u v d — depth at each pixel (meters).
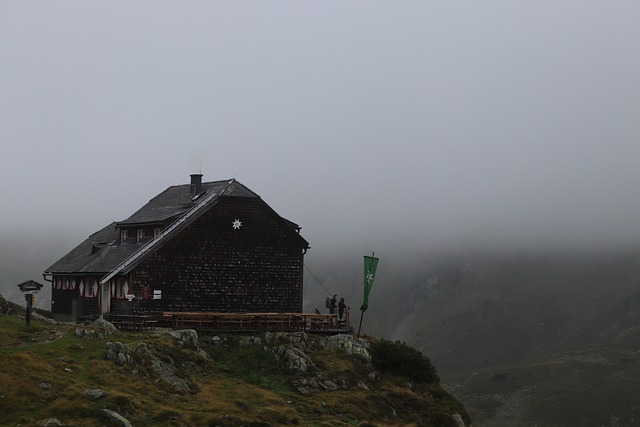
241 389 55.28
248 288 73.75
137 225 77.69
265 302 74.31
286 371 60.41
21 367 47.47
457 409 63.25
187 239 71.81
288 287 75.38
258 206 74.81
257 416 49.78
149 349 55.69
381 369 65.88
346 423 53.75
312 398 57.22
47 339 55.91
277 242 75.31
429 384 66.38
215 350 61.94
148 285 70.06
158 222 74.00
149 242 72.19
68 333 57.00
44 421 42.09
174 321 65.88
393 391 61.88
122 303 70.56
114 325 64.31
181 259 71.44
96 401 45.38
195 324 66.31
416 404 60.97
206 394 52.72
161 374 52.94
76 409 44.00
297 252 76.06
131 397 47.56
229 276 73.06
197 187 79.62
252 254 74.19
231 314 67.00
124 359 52.25
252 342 64.00
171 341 58.97
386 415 58.00
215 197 73.31
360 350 65.69
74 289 80.88
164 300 70.50
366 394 59.91
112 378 49.91
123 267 69.00
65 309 82.50
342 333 70.88
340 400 57.78
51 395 45.34
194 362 57.84
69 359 51.03
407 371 66.12
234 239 73.62
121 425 43.12
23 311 71.31
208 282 72.19
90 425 42.72
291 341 64.75
